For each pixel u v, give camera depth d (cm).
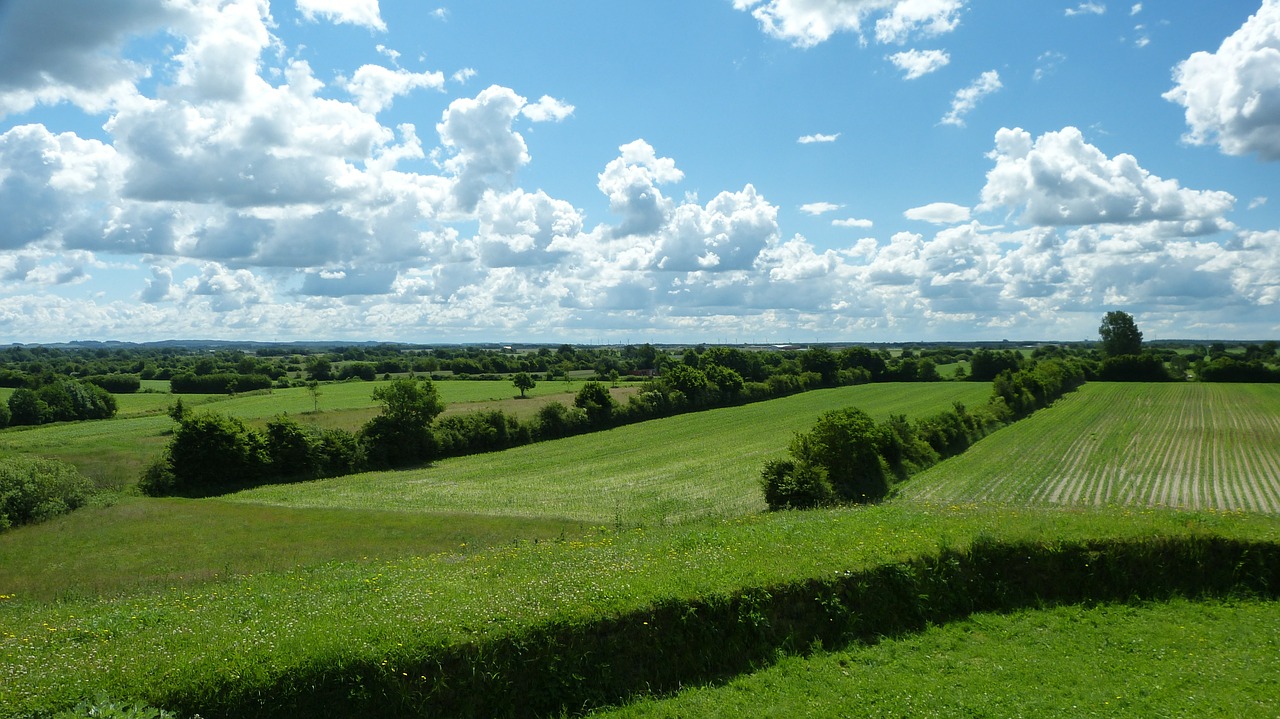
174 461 5475
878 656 1348
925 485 5006
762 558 1563
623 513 4275
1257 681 1214
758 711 1152
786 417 9056
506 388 12131
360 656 1111
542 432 7931
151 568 2820
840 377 13212
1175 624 1486
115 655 1135
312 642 1141
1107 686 1202
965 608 1560
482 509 4541
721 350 13125
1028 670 1277
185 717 1013
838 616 1431
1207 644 1382
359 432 6762
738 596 1373
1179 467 5584
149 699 1005
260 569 2712
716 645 1317
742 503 4531
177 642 1195
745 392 10794
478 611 1258
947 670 1289
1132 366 13225
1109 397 10531
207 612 1419
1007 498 4594
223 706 1036
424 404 6938
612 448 7225
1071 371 11844
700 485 5238
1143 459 5925
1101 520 1827
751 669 1305
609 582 1402
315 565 2572
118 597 2117
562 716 1153
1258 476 5216
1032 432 7481
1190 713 1105
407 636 1167
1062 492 4784
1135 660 1313
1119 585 1634
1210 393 10800
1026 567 1647
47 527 3725
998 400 8469
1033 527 1755
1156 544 1681
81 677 1044
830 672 1286
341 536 3431
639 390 10038
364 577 1752
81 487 4497
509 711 1155
